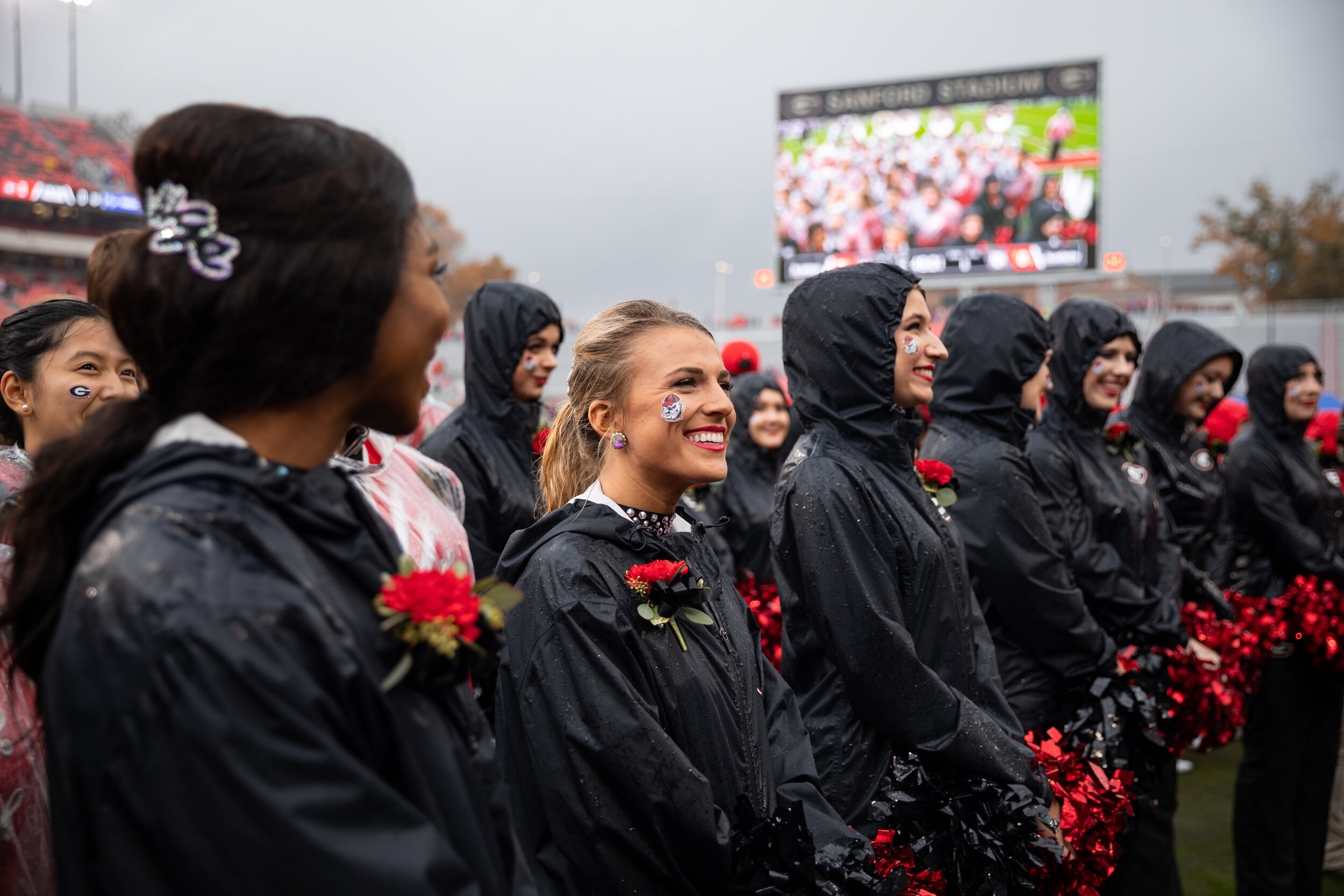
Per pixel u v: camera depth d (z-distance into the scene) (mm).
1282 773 3709
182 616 783
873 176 21766
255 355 872
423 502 1535
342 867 790
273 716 792
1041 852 1941
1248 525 4496
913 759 1991
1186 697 3055
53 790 838
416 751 916
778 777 1736
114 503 849
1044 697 2705
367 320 902
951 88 21188
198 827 765
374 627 921
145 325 876
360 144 936
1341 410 8414
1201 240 35094
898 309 2203
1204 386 4418
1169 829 2986
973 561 2662
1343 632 3766
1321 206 33750
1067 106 20453
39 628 877
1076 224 20578
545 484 2021
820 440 2223
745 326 29172
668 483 1763
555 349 3639
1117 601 3039
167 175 898
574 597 1568
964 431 2844
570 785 1495
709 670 1658
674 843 1490
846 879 1584
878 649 1991
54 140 24625
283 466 916
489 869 941
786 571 2180
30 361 1920
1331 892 3912
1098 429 3463
